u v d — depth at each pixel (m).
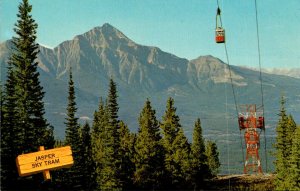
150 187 84.81
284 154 81.12
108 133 81.25
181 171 92.25
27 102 55.00
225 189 103.38
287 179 70.88
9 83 54.22
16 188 49.62
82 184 77.50
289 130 82.31
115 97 82.62
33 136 56.03
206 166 104.56
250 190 99.69
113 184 78.06
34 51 55.62
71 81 76.38
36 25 55.09
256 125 120.00
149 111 85.50
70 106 76.19
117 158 79.94
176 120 93.06
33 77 54.97
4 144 48.12
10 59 54.72
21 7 54.47
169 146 92.06
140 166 83.94
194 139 106.12
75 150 75.69
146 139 84.31
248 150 123.56
